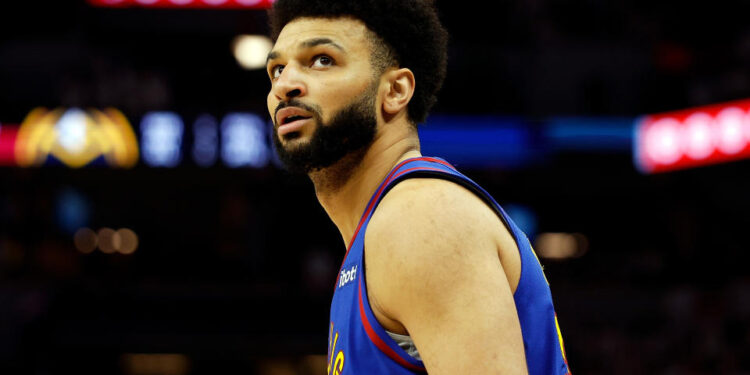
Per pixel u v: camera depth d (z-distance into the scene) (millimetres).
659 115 18797
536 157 18984
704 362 14914
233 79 20734
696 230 20016
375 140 2410
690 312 15953
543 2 19766
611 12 19938
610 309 16719
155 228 24250
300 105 2314
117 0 18766
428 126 18734
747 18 19469
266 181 19516
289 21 2445
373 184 2414
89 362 16516
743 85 18078
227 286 17344
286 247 21516
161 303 16547
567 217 24922
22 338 15445
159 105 18188
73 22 19812
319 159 2344
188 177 19438
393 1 2412
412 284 1960
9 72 19500
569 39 19672
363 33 2373
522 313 2189
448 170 2295
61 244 18844
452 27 19594
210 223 24266
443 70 2619
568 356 16000
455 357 1893
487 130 18844
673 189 21125
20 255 17656
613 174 20016
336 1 2369
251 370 19109
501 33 19688
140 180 20172
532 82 19266
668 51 19922
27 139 17750
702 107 18078
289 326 16609
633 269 18812
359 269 2141
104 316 16344
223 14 19391
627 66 19375
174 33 19609
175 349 16219
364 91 2344
